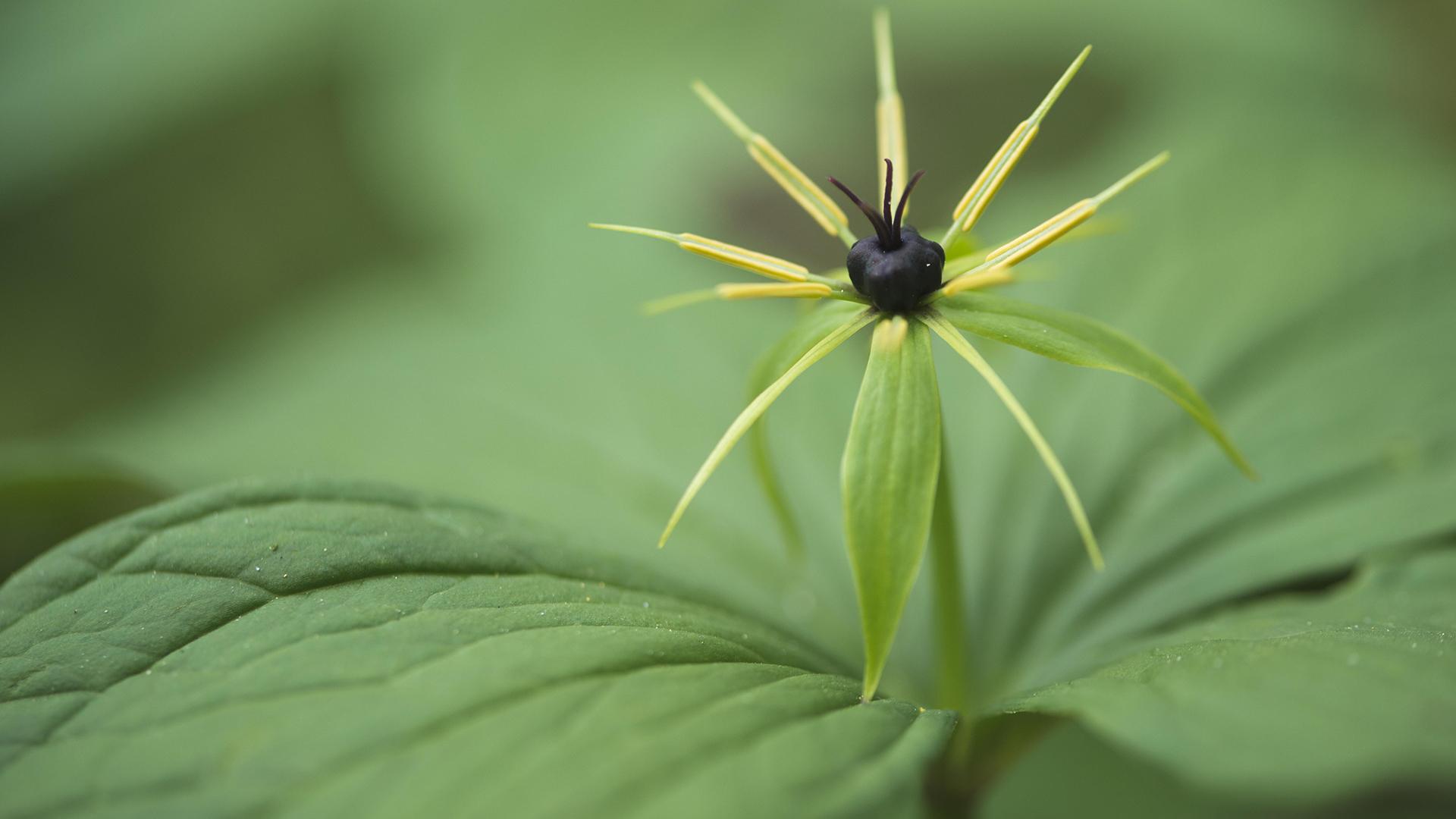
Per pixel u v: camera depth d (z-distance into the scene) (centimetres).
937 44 49
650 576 29
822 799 25
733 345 36
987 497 33
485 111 47
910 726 26
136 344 52
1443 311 33
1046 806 33
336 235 54
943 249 27
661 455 34
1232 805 32
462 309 39
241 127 54
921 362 27
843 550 33
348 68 52
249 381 37
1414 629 27
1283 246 35
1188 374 34
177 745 25
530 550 28
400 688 26
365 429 34
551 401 35
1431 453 32
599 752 25
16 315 51
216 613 26
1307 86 43
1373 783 24
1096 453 33
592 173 44
